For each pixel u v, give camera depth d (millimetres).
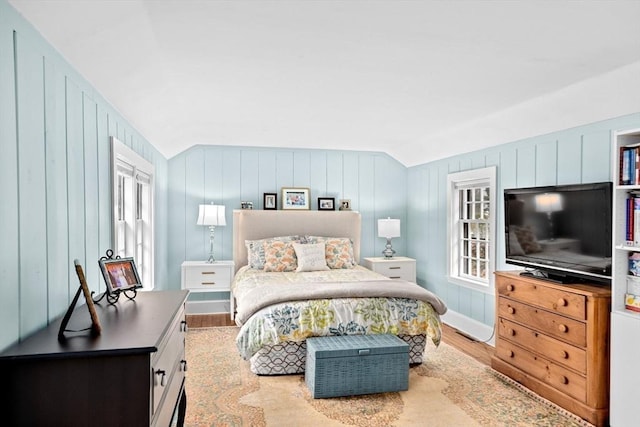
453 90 3146
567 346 2703
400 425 2525
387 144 5441
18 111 1460
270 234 5277
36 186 1593
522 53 2402
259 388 3039
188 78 2914
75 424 1312
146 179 3951
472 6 1860
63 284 1833
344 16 1978
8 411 1285
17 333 1423
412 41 2262
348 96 3367
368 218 5871
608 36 2156
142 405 1338
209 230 5363
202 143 5285
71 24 1712
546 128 3473
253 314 3234
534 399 2898
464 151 4652
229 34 2182
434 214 5289
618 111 2836
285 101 3545
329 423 2541
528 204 3326
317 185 5684
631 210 2436
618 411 2385
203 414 2637
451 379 3240
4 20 1369
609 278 2613
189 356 3705
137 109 3043
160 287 4664
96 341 1399
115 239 2586
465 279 4645
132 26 1993
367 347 2945
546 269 3154
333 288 3371
